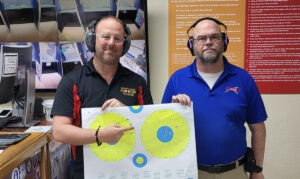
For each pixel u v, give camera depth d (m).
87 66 1.41
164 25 2.24
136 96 1.43
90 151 1.28
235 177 1.48
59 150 1.83
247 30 2.20
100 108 1.29
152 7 2.23
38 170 1.54
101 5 2.17
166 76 2.28
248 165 1.49
